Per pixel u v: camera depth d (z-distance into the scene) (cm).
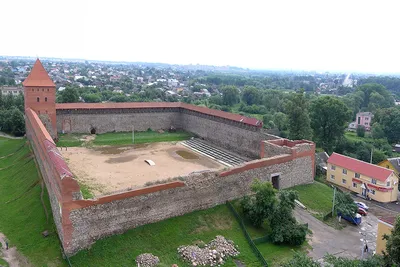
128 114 8494
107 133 8269
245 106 15688
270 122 11475
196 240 3669
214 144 7825
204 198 4156
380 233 3588
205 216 4056
